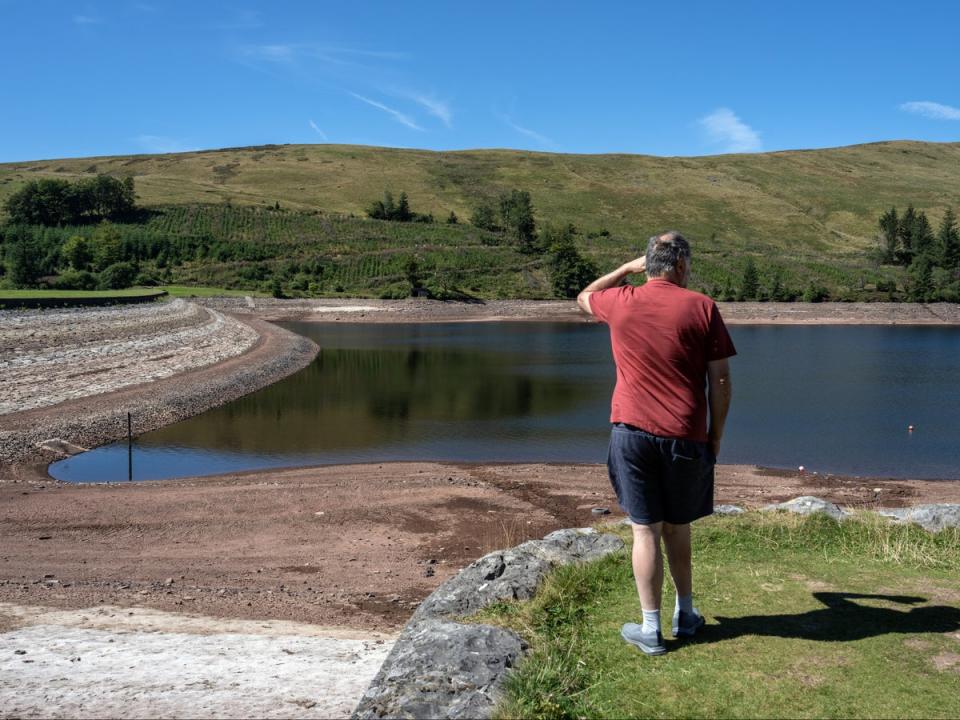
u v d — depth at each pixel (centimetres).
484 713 359
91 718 439
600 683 381
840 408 3266
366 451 2402
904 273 12775
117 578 1112
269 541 1334
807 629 436
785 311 9925
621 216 18675
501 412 3158
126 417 2784
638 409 395
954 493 1834
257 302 9781
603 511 1559
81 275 10156
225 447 2459
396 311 9756
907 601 485
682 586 428
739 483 1916
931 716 336
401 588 1088
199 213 15362
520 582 556
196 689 498
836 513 777
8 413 2594
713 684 372
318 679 530
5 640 675
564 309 10106
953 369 4744
